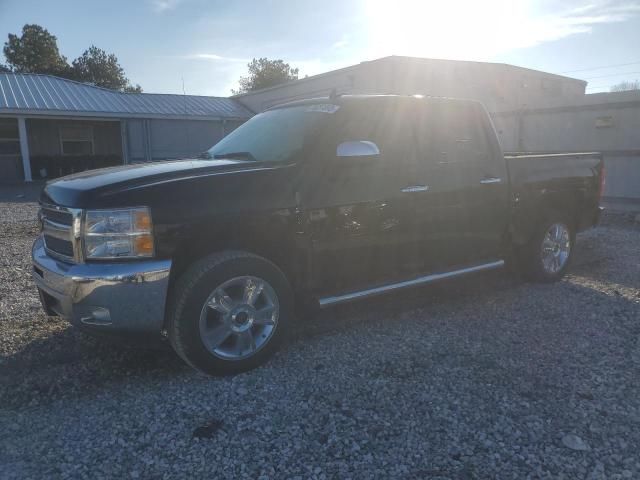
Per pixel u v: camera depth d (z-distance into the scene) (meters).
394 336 4.30
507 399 3.26
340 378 3.55
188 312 3.38
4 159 22.73
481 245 5.06
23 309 5.00
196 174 3.55
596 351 3.99
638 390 3.37
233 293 3.62
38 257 3.75
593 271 6.43
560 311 4.91
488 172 4.96
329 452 2.74
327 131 4.03
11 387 3.45
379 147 4.25
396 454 2.72
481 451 2.74
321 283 4.03
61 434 2.91
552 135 12.30
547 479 2.52
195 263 3.47
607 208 11.38
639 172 10.78
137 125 24.00
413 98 4.60
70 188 3.47
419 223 4.45
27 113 21.05
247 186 3.59
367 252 4.19
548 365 3.74
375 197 4.12
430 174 4.49
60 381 3.54
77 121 24.36
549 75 24.27
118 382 3.53
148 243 3.24
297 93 23.94
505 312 4.89
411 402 3.23
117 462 2.66
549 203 5.72
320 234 3.89
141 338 3.39
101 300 3.21
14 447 2.79
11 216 11.59
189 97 28.34
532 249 5.63
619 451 2.73
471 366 3.73
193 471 2.59
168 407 3.19
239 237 3.63
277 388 3.42
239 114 26.30
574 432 2.90
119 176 3.59
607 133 11.24
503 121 13.38
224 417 3.07
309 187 3.83
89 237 3.24
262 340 3.71
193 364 3.46
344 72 20.64
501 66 21.70
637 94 10.64
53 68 63.34
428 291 5.54
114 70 65.25
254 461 2.67
